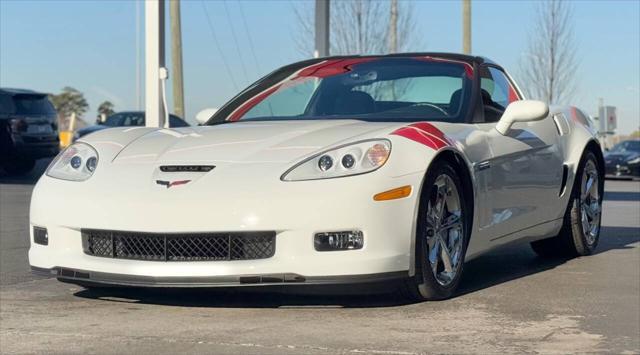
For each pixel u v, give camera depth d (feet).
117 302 14.47
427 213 13.62
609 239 23.36
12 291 15.71
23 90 53.67
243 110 17.43
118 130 15.49
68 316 13.46
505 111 16.19
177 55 61.46
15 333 12.36
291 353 11.12
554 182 18.03
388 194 12.78
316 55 34.63
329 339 11.78
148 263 12.93
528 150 16.92
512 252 20.76
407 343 11.56
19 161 55.31
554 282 16.34
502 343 11.60
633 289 15.57
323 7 34.37
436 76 16.98
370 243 12.64
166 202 12.85
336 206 12.52
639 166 76.43
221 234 12.73
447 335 12.01
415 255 13.28
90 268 13.33
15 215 30.91
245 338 11.88
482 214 15.16
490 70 17.81
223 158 13.43
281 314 13.34
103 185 13.56
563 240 19.31
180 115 61.52
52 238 13.92
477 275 17.26
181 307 13.94
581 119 20.10
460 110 16.06
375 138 13.29
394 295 14.07
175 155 13.78
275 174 12.87
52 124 54.19
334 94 17.12
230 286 12.73
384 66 17.58
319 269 12.53
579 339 11.84
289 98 17.42
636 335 12.07
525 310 13.67
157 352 11.24
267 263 12.59
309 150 13.23
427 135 13.84
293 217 12.53
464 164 14.48
